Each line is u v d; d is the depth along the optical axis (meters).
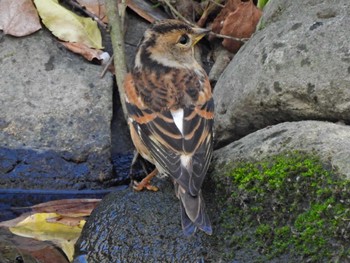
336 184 9.95
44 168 13.06
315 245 9.84
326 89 11.24
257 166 10.59
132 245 10.69
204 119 10.72
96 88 13.60
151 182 11.37
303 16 11.93
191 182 10.02
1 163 13.05
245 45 12.69
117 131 13.61
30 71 13.62
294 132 10.71
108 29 14.00
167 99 10.86
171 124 10.61
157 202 11.03
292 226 10.08
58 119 13.34
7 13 13.91
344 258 9.63
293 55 11.57
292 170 10.30
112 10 13.77
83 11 14.50
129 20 14.66
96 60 13.89
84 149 13.19
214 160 11.03
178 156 10.30
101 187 13.09
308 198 10.11
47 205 12.63
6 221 12.33
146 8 14.84
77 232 11.97
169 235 10.62
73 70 13.73
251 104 11.92
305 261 9.82
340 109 11.23
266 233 10.17
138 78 11.23
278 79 11.60
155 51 11.41
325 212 9.91
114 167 13.27
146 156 11.18
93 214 11.30
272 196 10.31
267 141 10.79
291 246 9.97
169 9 14.90
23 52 13.77
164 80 11.10
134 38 14.48
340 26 11.46
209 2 14.68
